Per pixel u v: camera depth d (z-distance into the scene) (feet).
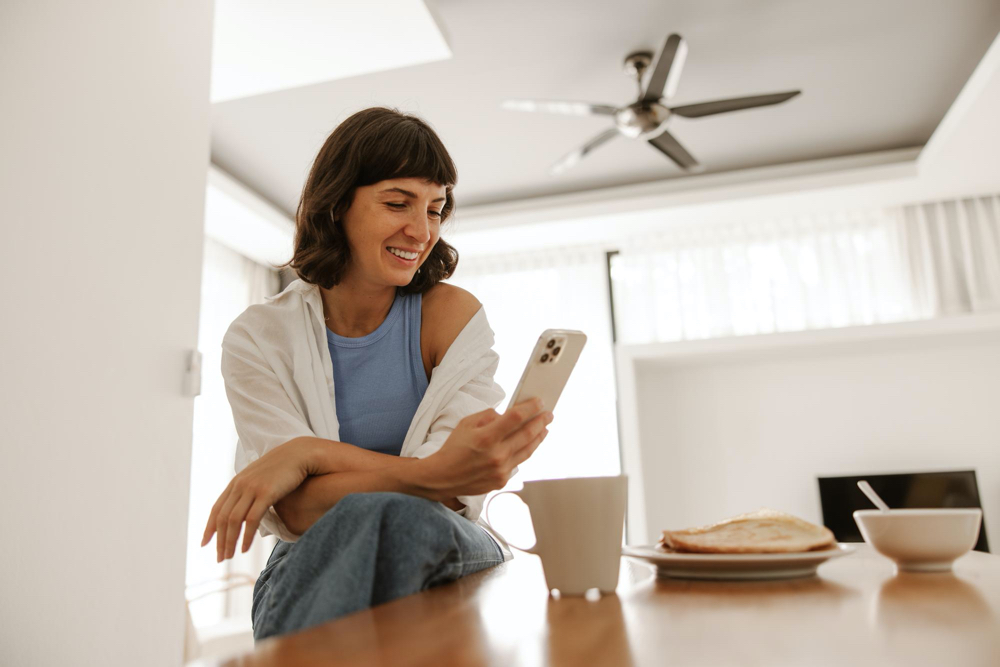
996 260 13.52
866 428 14.10
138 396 4.79
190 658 9.17
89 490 4.29
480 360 3.43
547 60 10.44
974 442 13.58
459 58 10.36
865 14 9.62
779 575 2.11
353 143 3.32
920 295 13.97
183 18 5.69
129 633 4.55
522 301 16.26
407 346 3.64
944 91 11.48
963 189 13.56
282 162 13.10
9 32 3.94
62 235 4.23
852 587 1.93
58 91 4.28
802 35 10.02
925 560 2.26
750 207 14.28
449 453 2.39
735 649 1.20
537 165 13.79
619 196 14.74
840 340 13.32
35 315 3.98
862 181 13.21
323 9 7.39
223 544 2.52
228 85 8.68
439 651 1.20
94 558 4.29
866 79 11.12
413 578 1.94
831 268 14.71
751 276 15.05
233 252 15.16
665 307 15.33
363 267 3.42
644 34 9.87
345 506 2.01
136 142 4.99
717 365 15.03
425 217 3.35
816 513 14.03
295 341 3.40
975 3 9.46
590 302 15.94
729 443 14.71
